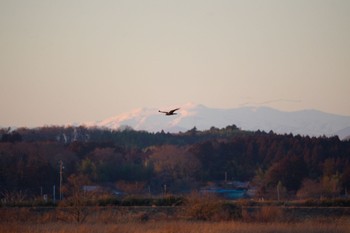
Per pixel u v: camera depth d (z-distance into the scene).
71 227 166.00
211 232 159.12
